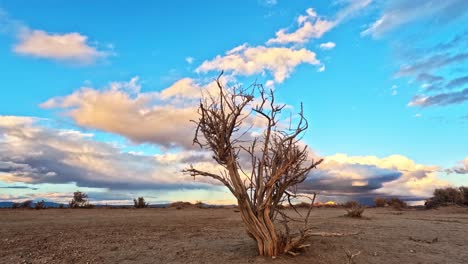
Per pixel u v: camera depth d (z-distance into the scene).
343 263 9.06
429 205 38.31
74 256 9.67
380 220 20.06
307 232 9.33
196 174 9.25
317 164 9.26
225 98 9.12
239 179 8.91
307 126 9.34
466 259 9.69
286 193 9.62
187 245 11.11
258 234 9.06
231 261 8.84
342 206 33.16
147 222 18.53
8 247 10.69
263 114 9.27
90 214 23.83
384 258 9.70
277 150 9.23
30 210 27.28
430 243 11.91
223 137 8.72
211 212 27.75
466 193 37.38
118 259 9.34
